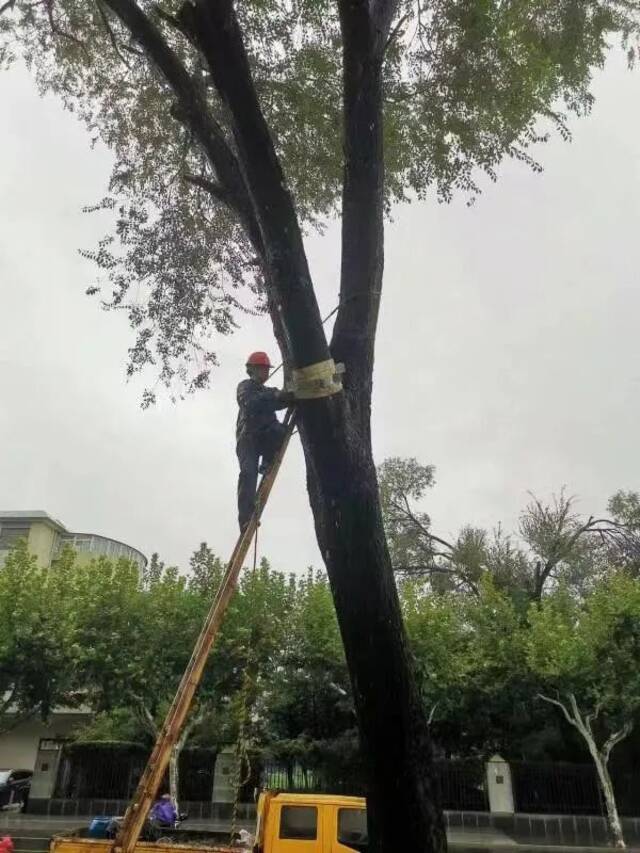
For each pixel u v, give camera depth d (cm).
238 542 370
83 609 2258
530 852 1891
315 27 960
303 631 2356
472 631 2459
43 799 2470
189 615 2292
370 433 423
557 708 2375
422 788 350
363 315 447
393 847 342
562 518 2950
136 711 2316
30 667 2127
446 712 2306
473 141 1019
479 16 891
